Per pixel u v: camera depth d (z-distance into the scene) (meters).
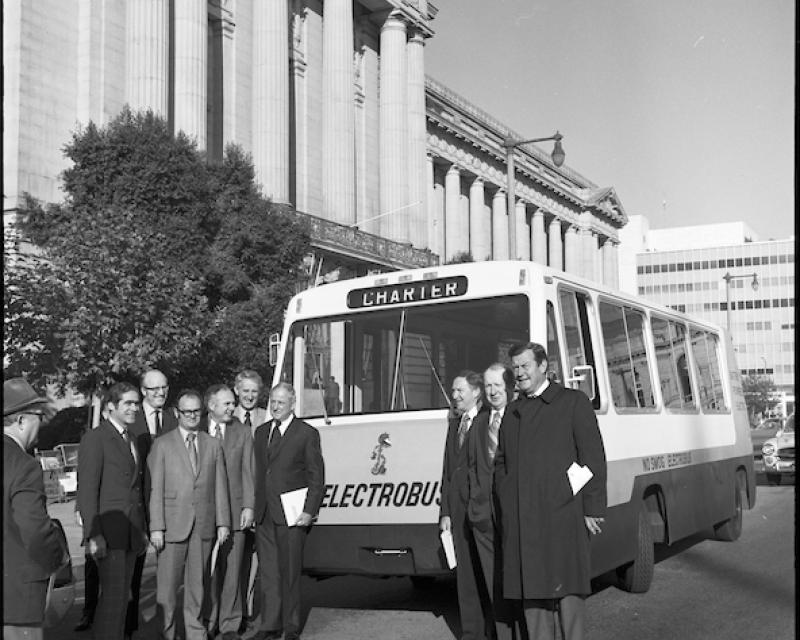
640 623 8.19
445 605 9.20
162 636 7.64
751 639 7.52
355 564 8.20
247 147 41.06
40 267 22.62
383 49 51.72
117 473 7.24
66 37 31.88
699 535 14.42
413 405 8.61
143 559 8.16
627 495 9.25
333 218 45.62
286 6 41.84
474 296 8.52
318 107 46.94
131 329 22.39
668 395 11.23
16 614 4.49
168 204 26.14
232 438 8.11
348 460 8.49
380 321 9.01
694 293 107.69
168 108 34.22
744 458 14.31
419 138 53.19
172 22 36.19
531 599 6.19
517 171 71.06
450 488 7.47
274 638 7.98
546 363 6.47
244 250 28.09
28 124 30.25
